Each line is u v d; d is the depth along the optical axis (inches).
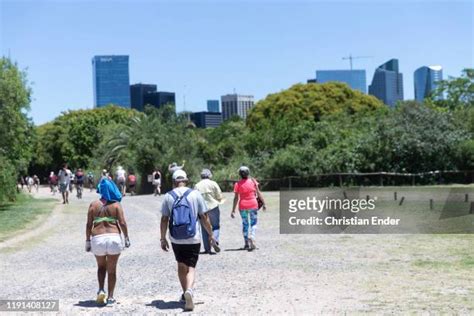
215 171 1824.6
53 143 3437.5
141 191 1806.1
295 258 515.2
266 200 1161.4
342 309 329.7
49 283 436.1
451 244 571.2
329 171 1587.1
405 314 314.8
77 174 1512.1
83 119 3289.9
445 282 393.7
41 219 933.8
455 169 1518.2
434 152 1512.1
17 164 1279.5
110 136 2066.9
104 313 336.8
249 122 2573.8
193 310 338.0
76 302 369.4
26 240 697.0
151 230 776.9
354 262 484.1
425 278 409.1
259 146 1941.4
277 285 401.7
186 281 348.8
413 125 1547.7
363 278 414.9
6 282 441.7
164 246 355.9
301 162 1628.9
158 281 434.6
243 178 584.1
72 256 573.0
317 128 1849.2
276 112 2474.2
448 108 2298.2
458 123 1636.3
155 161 1797.5
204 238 556.7
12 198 1259.2
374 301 346.3
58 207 1162.0
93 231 357.4
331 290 380.2
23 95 1181.1
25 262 538.0
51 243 673.6
